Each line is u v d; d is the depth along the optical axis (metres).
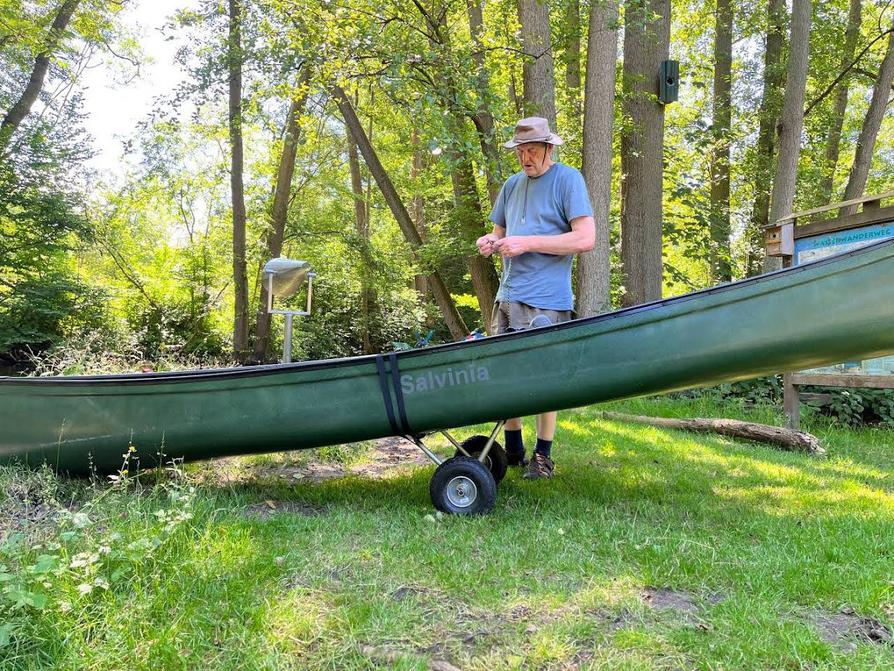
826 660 1.61
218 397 2.91
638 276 8.50
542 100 7.55
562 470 3.73
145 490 3.07
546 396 2.78
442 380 2.79
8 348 10.87
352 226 16.00
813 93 13.82
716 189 12.29
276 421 2.88
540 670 1.57
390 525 2.62
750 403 6.45
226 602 1.83
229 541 2.25
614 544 2.41
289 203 14.43
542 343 2.76
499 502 3.00
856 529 2.63
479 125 7.90
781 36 12.43
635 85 8.37
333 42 7.07
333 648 1.63
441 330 19.67
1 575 1.64
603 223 7.43
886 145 17.70
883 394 6.04
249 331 14.62
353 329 17.38
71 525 2.22
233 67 9.78
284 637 1.67
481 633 1.74
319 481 3.52
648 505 3.00
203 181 14.31
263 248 13.30
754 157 12.40
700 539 2.49
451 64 7.06
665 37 8.29
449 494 2.82
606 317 2.73
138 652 1.58
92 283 13.08
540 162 3.10
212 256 14.67
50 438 3.01
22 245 11.07
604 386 2.76
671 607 1.91
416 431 2.89
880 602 1.92
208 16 10.03
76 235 11.86
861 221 4.88
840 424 5.98
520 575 2.11
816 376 5.41
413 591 1.99
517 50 7.57
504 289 3.16
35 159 10.84
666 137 12.87
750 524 2.70
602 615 1.85
